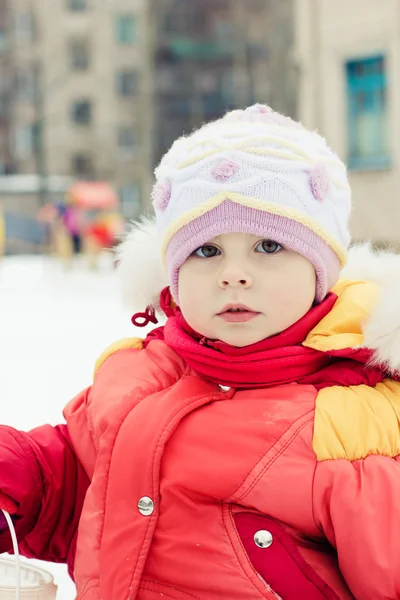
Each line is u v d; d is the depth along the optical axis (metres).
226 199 1.28
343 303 1.35
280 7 26.36
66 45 32.66
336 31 9.58
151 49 30.19
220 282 1.28
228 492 1.23
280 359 1.30
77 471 1.44
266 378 1.31
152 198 1.42
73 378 4.45
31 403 3.79
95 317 7.49
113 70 33.00
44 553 1.46
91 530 1.30
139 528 1.25
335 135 9.64
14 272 14.70
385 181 9.20
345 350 1.28
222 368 1.33
